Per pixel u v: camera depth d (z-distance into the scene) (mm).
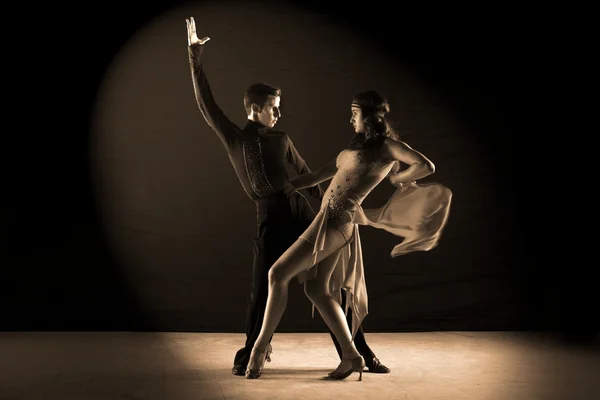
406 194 5512
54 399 4652
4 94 7250
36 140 7297
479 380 5332
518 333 7551
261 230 5691
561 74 7676
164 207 7449
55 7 7301
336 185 5461
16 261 7309
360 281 5570
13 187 7285
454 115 7656
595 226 7711
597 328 7719
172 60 7422
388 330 7645
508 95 7676
